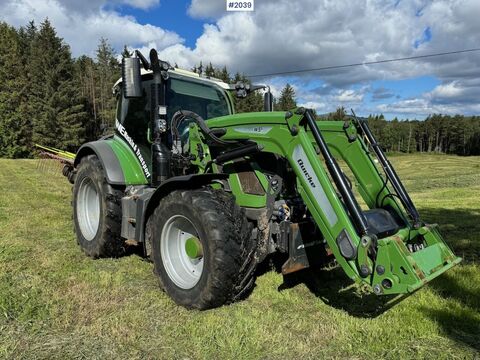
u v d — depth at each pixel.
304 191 3.34
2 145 34.28
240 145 3.80
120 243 4.72
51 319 3.20
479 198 11.86
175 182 3.55
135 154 4.77
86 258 4.78
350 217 3.14
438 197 12.80
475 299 3.61
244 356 2.73
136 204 4.20
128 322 3.16
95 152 4.85
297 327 3.13
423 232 3.45
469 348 2.83
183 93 4.69
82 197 5.18
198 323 3.15
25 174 14.41
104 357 2.72
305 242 3.62
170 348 2.83
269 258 4.38
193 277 3.56
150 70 4.30
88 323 3.16
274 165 3.83
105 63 54.28
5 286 3.79
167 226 3.67
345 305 3.53
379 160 3.71
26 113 37.47
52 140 37.69
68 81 39.47
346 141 3.88
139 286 3.93
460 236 6.06
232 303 3.51
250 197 3.76
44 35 39.56
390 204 3.68
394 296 3.67
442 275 4.18
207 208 3.31
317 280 4.12
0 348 2.78
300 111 3.32
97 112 51.88
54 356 2.72
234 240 3.27
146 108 4.63
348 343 2.91
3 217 6.73
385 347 2.86
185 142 4.29
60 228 6.10
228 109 5.11
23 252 4.86
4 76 39.81
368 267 2.97
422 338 2.96
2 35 44.12
